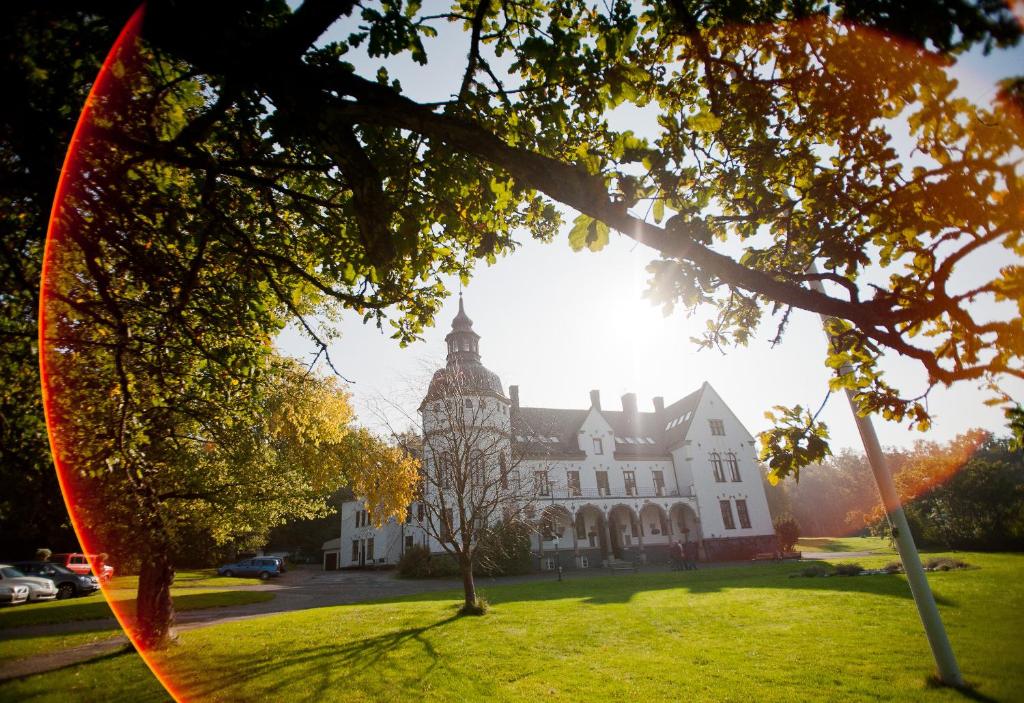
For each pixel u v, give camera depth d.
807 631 11.16
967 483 30.31
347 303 4.80
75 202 3.94
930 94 2.60
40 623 16.86
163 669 10.44
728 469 45.91
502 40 4.24
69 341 4.99
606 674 9.14
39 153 3.46
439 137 2.76
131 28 2.77
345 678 9.61
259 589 28.80
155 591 12.45
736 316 4.13
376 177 3.26
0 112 3.21
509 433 23.30
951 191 2.58
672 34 3.71
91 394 5.90
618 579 25.64
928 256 3.05
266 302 6.27
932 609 7.77
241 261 5.19
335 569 52.44
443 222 4.51
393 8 3.65
